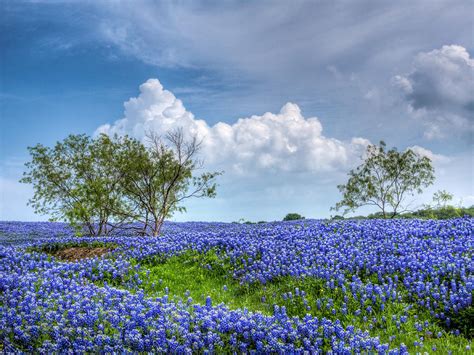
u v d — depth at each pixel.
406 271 14.72
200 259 19.28
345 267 15.52
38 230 39.84
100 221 31.98
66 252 23.42
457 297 12.09
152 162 29.78
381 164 32.69
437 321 11.68
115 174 31.00
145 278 17.48
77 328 9.98
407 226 22.58
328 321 10.94
